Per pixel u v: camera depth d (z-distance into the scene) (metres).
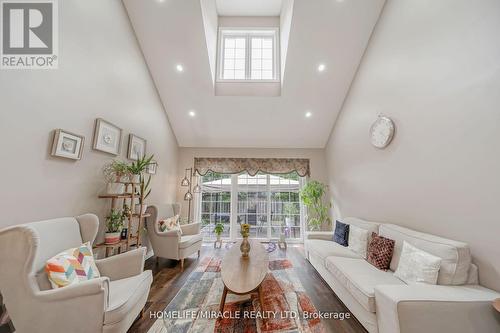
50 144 1.79
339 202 4.18
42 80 1.73
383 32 2.77
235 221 4.94
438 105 1.96
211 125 4.47
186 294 2.32
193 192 4.86
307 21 2.98
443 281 1.58
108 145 2.48
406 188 2.37
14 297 1.25
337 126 4.27
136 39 3.13
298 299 2.23
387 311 1.40
